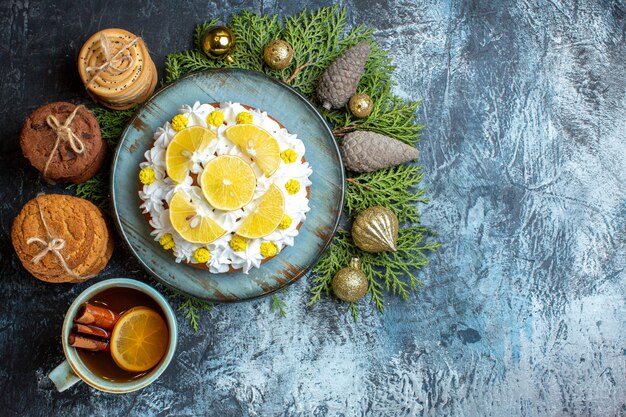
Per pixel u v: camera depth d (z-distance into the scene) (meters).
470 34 1.51
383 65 1.47
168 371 1.44
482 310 1.50
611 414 1.52
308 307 1.47
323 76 1.38
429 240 1.50
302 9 1.48
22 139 1.25
